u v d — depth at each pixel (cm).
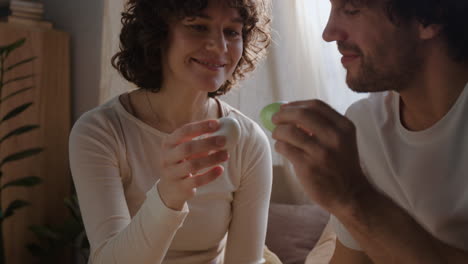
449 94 90
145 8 119
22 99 289
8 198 284
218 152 90
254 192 134
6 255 282
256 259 133
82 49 310
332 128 66
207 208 127
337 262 117
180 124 130
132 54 129
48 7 334
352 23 88
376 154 106
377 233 73
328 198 70
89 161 116
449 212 92
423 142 95
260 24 142
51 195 302
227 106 142
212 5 115
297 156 69
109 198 113
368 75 89
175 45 119
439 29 84
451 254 72
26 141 290
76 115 319
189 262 127
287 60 225
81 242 279
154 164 126
